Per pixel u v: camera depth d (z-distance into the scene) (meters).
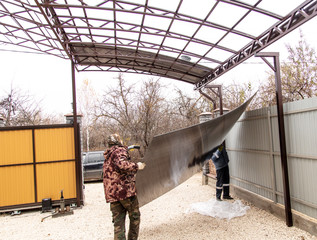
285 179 4.12
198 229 4.25
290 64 13.09
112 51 7.12
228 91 17.34
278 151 4.58
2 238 4.54
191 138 4.25
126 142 14.75
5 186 6.34
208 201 5.78
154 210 5.61
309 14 3.69
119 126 15.69
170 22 5.28
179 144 4.09
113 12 5.21
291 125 4.14
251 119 5.54
